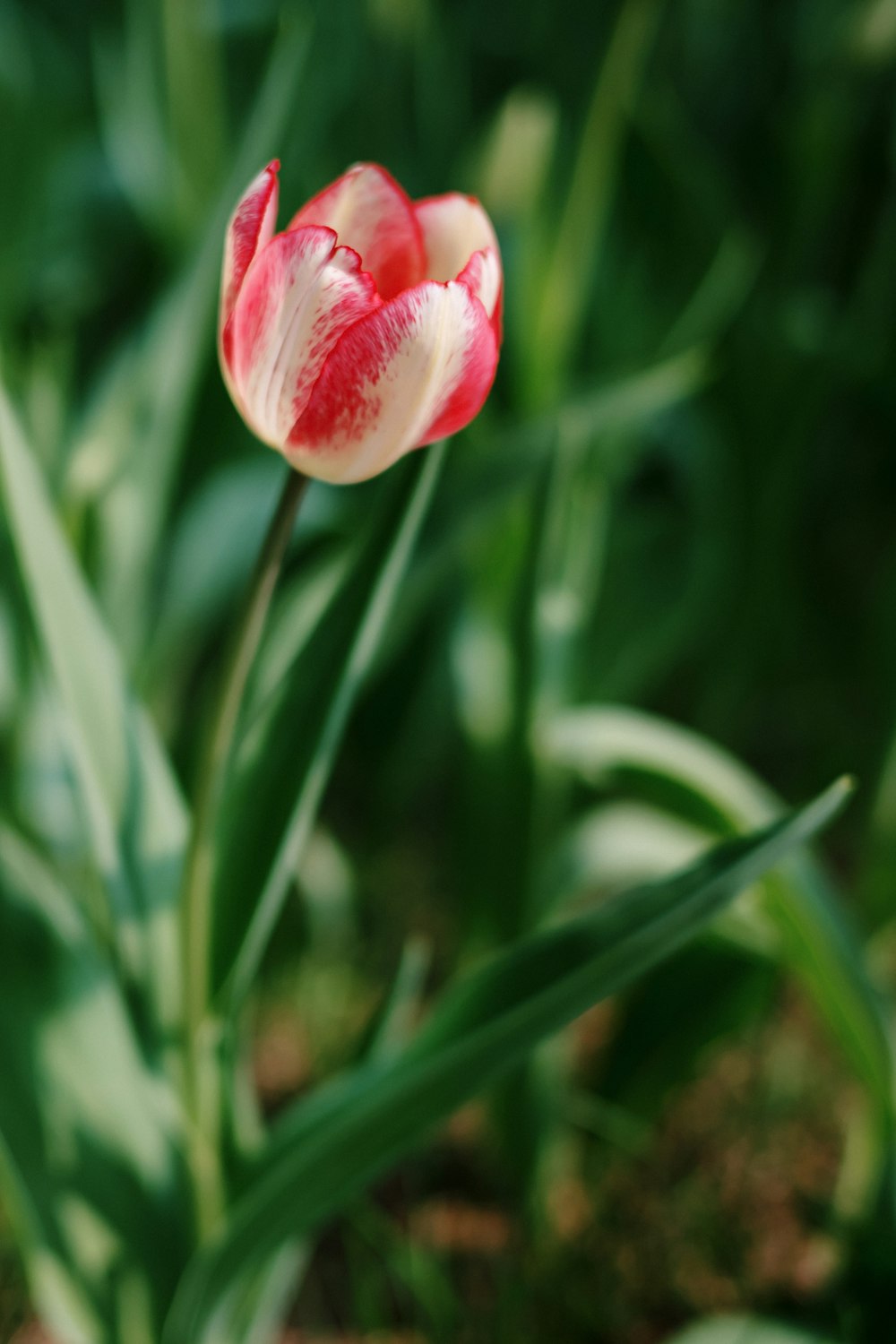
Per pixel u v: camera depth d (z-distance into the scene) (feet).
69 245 4.20
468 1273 2.54
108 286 4.41
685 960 2.41
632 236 3.04
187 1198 1.88
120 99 3.59
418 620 3.32
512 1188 2.72
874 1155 2.18
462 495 2.18
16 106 3.51
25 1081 1.82
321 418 1.49
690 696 4.43
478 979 1.71
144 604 2.88
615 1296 2.50
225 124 3.31
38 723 2.38
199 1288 1.79
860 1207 2.18
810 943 2.04
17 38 3.80
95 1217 1.85
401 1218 2.67
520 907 2.49
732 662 3.90
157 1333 1.91
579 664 3.08
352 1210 2.47
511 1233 2.65
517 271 2.30
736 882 1.62
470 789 2.60
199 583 2.99
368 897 3.53
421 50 3.42
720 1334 2.03
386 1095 1.66
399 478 1.67
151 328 2.56
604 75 2.20
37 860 1.88
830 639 4.37
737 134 4.25
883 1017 2.02
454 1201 2.73
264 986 3.11
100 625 1.79
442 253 1.58
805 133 3.42
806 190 3.47
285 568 3.14
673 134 2.97
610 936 1.64
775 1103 2.94
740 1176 2.77
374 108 3.52
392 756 3.56
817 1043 3.16
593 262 2.90
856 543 4.79
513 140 2.31
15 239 3.55
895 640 3.29
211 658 4.05
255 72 3.50
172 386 2.50
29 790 2.43
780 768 4.27
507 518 2.39
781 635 4.24
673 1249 2.61
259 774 1.71
